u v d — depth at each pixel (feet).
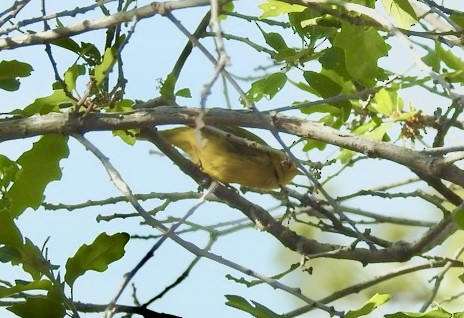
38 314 21.58
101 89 25.03
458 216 24.79
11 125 24.53
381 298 22.44
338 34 27.02
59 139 26.50
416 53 20.63
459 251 31.19
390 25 21.31
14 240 21.74
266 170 30.50
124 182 22.15
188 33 21.18
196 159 30.42
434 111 31.32
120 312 21.81
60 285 21.66
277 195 32.73
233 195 29.68
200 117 18.74
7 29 25.17
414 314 23.88
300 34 29.35
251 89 29.01
